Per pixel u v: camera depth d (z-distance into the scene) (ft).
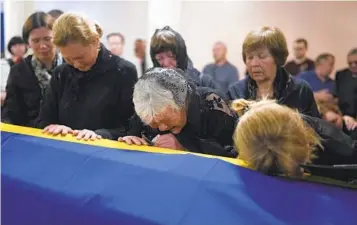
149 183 2.59
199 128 3.18
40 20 4.70
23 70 4.77
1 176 2.98
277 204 2.34
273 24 10.26
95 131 3.60
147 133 3.49
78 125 3.85
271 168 2.55
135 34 10.66
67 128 3.64
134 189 2.56
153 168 2.73
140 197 2.49
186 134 3.21
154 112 2.86
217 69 10.60
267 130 2.51
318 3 9.83
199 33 10.76
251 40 3.99
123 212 2.40
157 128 3.23
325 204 2.33
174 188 2.51
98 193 2.59
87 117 3.81
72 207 2.57
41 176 2.89
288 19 10.14
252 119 2.58
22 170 2.99
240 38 10.52
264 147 2.53
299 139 2.52
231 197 2.39
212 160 2.80
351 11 9.55
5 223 2.76
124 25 10.70
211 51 10.76
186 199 2.42
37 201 2.72
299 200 2.35
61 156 3.05
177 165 2.76
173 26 10.05
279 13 10.18
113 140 3.45
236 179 2.54
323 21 9.84
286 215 2.26
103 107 3.79
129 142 3.31
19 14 9.36
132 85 3.87
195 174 2.62
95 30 3.59
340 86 7.97
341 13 9.66
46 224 2.59
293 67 9.98
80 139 3.38
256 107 2.66
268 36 3.92
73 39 3.41
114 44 10.68
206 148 3.18
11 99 4.77
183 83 2.99
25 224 2.68
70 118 3.88
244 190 2.44
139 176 2.67
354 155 2.76
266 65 3.95
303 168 2.54
